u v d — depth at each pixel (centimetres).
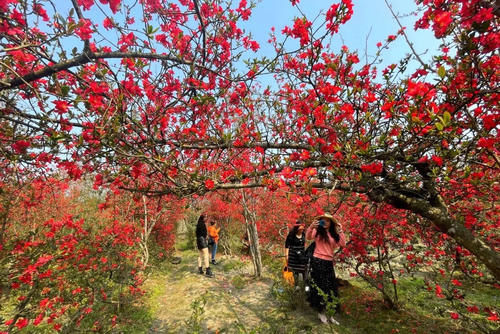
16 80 171
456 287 371
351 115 204
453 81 184
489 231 301
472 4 138
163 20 266
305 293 403
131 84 236
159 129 248
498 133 191
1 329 249
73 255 323
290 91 328
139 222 651
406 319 331
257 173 270
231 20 279
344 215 426
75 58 172
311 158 237
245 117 307
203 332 356
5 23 159
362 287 457
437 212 218
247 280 591
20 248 255
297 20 216
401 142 207
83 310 304
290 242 451
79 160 210
